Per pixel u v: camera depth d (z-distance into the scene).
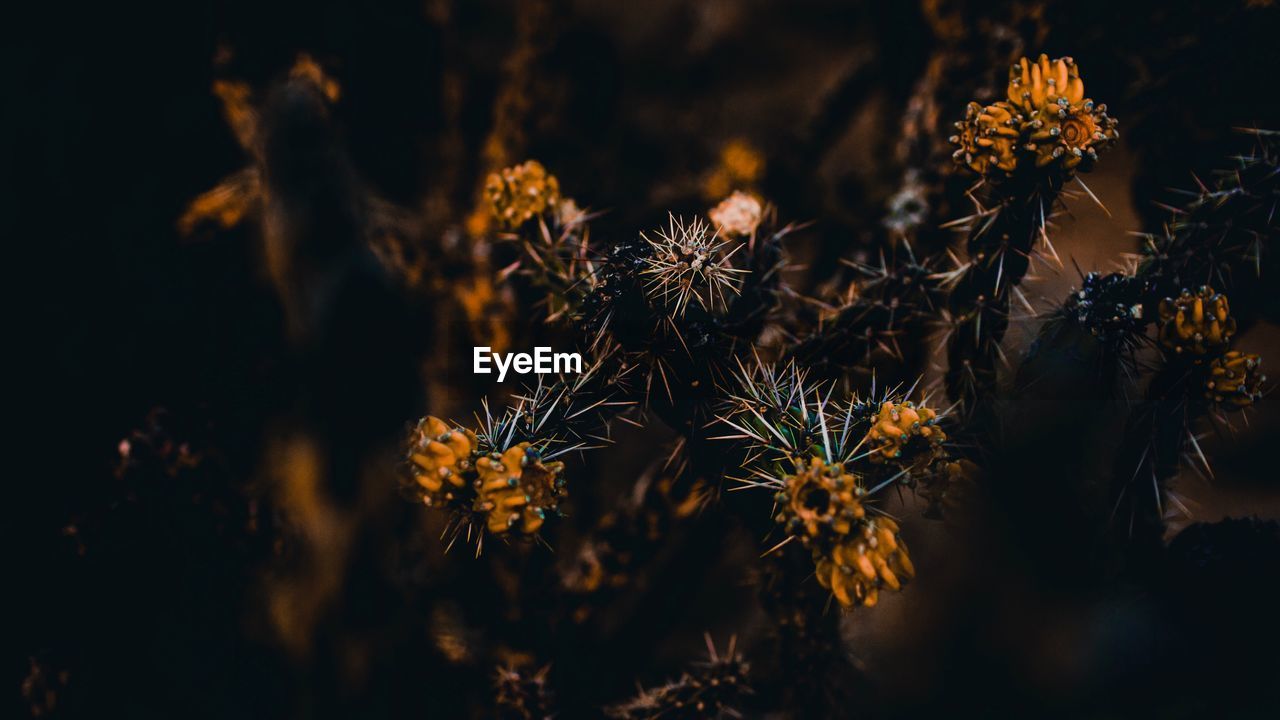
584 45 0.88
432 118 0.91
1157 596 0.68
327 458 0.81
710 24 0.89
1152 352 0.69
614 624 0.82
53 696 0.80
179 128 0.86
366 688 0.81
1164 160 0.74
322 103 0.80
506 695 0.78
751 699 0.76
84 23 0.81
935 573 0.78
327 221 0.80
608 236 0.86
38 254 0.83
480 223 0.85
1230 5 0.71
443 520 0.82
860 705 0.78
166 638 0.84
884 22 0.87
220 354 0.85
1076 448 0.63
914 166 0.81
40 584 0.82
